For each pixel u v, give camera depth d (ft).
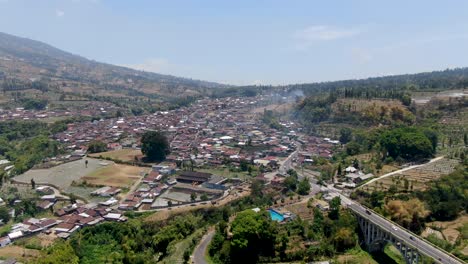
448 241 487.20
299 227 528.63
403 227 519.60
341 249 511.81
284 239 497.05
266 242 496.64
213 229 577.02
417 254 426.10
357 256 496.23
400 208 539.70
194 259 485.97
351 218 546.67
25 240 553.64
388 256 501.56
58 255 475.72
